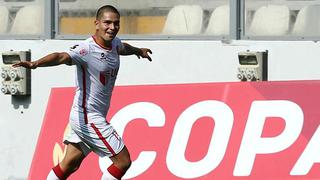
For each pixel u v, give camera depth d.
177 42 33.91
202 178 31.41
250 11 33.66
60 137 33.47
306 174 30.28
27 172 35.25
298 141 30.83
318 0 32.88
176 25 34.59
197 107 32.41
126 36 34.97
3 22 36.19
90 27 35.31
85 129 26.94
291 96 31.52
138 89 33.28
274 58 32.75
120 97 33.31
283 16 33.28
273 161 30.80
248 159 31.06
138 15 34.97
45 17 35.66
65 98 33.97
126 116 33.03
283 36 33.25
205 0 34.25
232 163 31.20
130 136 32.72
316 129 30.80
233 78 33.28
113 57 26.94
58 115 33.81
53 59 26.00
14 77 34.59
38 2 35.78
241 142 31.41
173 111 32.62
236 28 33.72
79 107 26.98
